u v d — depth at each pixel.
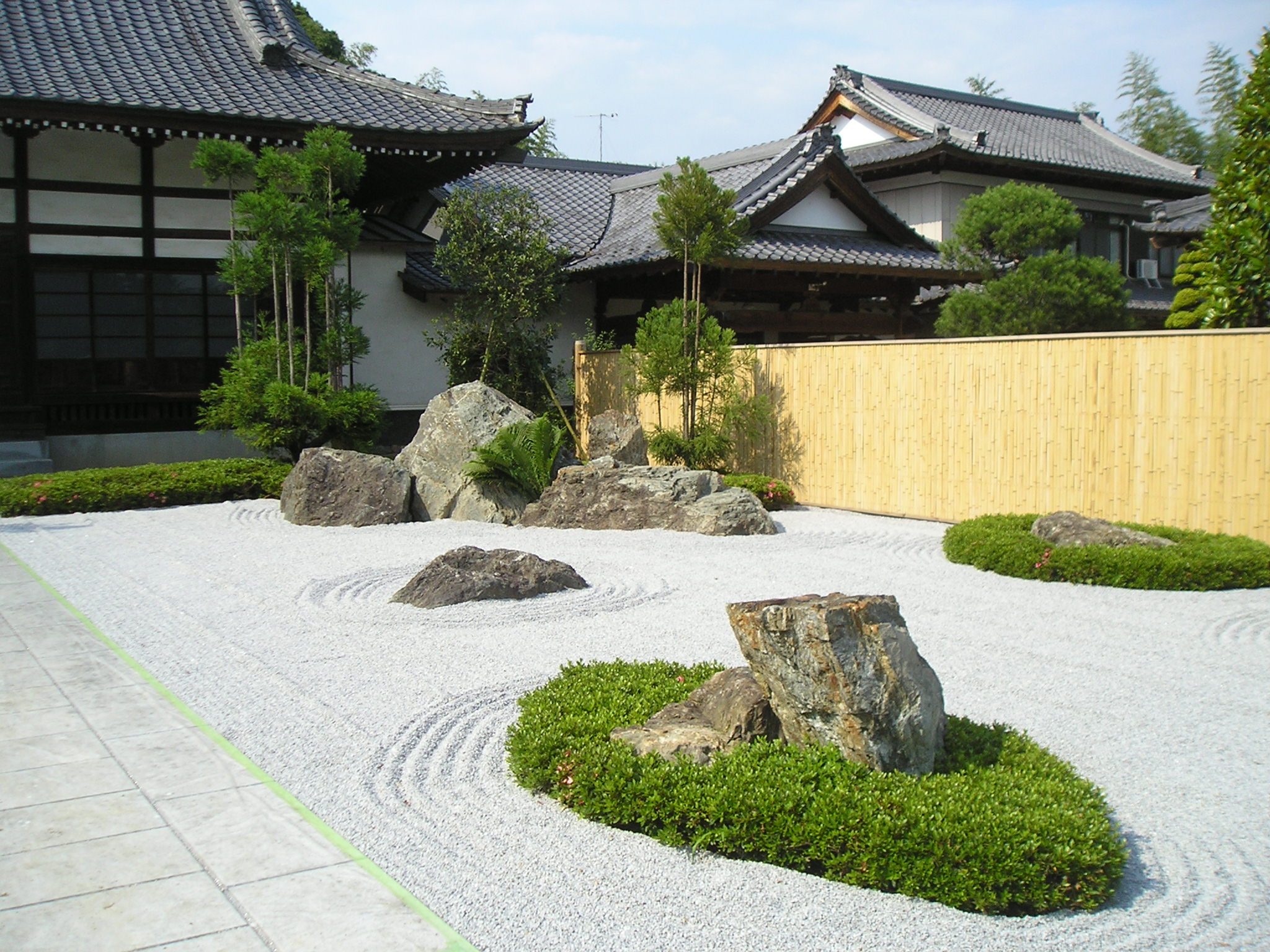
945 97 27.98
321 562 9.33
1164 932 3.35
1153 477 9.78
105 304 15.50
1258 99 10.42
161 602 7.77
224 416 13.95
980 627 7.11
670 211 14.02
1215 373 9.28
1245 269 10.48
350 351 14.83
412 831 4.01
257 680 5.89
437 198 19.83
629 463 13.19
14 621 7.20
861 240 19.38
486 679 5.91
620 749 4.26
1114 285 17.23
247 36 17.62
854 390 12.59
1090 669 6.15
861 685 4.00
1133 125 46.91
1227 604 7.71
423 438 12.59
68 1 17.05
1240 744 4.99
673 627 7.08
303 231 13.56
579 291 20.53
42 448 14.98
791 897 3.54
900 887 3.59
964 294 17.83
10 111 13.76
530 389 17.50
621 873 3.69
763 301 20.23
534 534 10.91
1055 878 3.51
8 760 4.63
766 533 10.85
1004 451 11.02
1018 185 18.72
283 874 3.59
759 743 4.23
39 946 3.12
